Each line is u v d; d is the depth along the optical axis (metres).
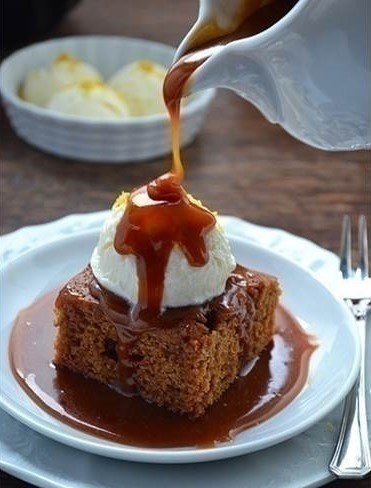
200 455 0.39
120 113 0.73
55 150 0.72
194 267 0.44
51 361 0.47
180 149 0.73
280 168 0.71
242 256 0.54
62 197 0.66
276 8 0.44
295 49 0.38
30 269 0.52
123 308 0.44
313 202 0.66
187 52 0.44
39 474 0.39
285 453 0.41
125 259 0.44
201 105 0.72
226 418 0.43
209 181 0.68
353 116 0.40
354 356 0.45
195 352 0.43
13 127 0.75
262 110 0.42
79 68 0.78
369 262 0.58
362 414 0.43
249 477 0.40
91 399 0.45
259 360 0.47
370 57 0.38
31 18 0.87
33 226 0.58
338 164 0.71
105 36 0.90
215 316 0.45
